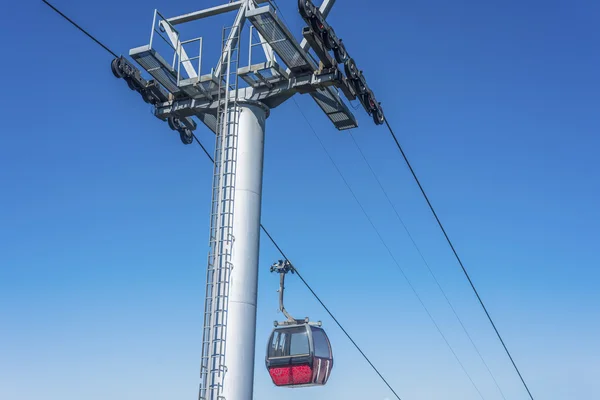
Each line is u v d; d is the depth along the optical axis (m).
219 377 12.16
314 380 19.67
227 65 14.34
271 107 14.44
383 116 15.79
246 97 14.34
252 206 13.45
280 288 21.39
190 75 14.64
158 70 14.70
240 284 12.78
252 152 13.82
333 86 14.10
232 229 13.16
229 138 13.95
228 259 12.97
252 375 12.55
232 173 13.59
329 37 13.48
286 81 14.11
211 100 14.80
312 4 12.99
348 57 14.24
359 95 14.82
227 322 12.54
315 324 20.36
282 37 12.93
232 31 14.50
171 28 15.03
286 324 20.42
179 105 15.05
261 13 12.39
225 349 12.38
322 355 19.95
